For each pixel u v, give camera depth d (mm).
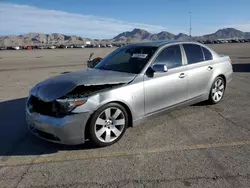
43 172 3287
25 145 4117
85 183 3025
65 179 3117
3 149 3988
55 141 3717
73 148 3961
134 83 4184
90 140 3861
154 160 3527
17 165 3480
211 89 5785
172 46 5023
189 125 4809
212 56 5855
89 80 3969
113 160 3555
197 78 5301
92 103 3703
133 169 3305
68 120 3568
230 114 5391
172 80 4734
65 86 3865
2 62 21375
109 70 4699
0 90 8539
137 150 3844
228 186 2889
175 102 4898
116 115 4004
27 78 11305
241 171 3193
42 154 3801
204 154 3660
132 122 4234
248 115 5320
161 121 5031
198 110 5672
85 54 34312
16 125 5066
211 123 4887
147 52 4781
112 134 4031
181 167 3320
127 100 4062
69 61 21297
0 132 4699
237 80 9383
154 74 4438
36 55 33938
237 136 4266
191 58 5293
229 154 3645
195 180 3021
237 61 16875
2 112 5961
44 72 13469
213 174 3139
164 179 3061
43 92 3924
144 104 4336
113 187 2934
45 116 3725
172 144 4020
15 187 2969
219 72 5887
